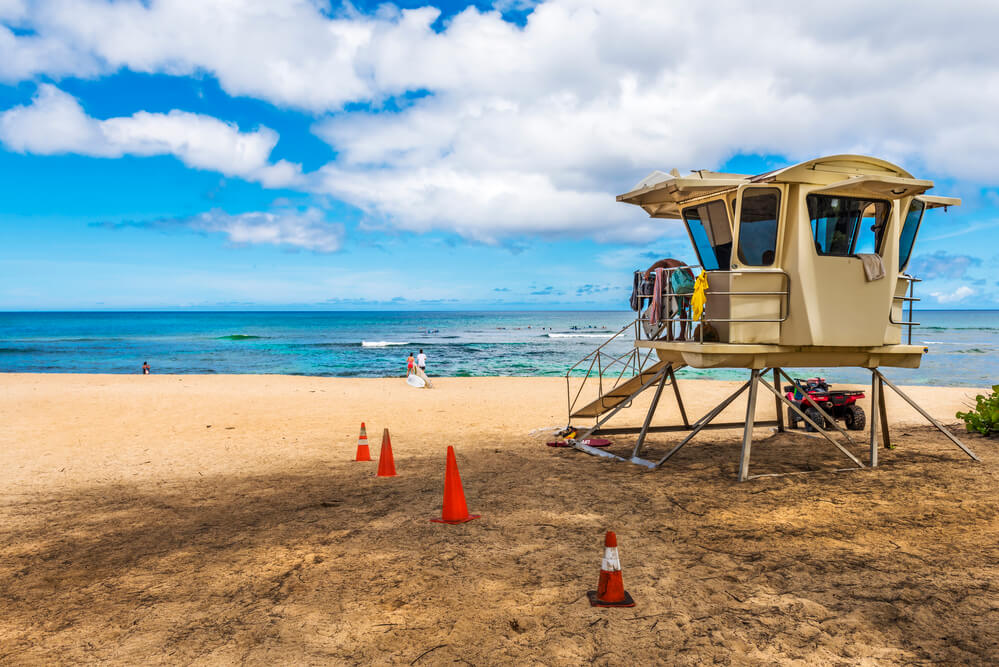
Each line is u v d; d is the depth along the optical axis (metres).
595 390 21.70
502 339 77.44
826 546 5.60
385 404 17.75
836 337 8.36
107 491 8.14
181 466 9.72
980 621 4.11
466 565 5.29
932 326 111.75
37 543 6.04
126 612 4.46
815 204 8.27
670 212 10.59
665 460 9.38
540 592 4.71
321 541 5.98
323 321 168.50
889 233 8.55
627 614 4.30
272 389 21.72
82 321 166.88
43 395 18.92
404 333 97.31
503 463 9.68
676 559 5.36
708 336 9.01
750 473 8.66
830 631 4.02
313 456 10.51
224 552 5.71
